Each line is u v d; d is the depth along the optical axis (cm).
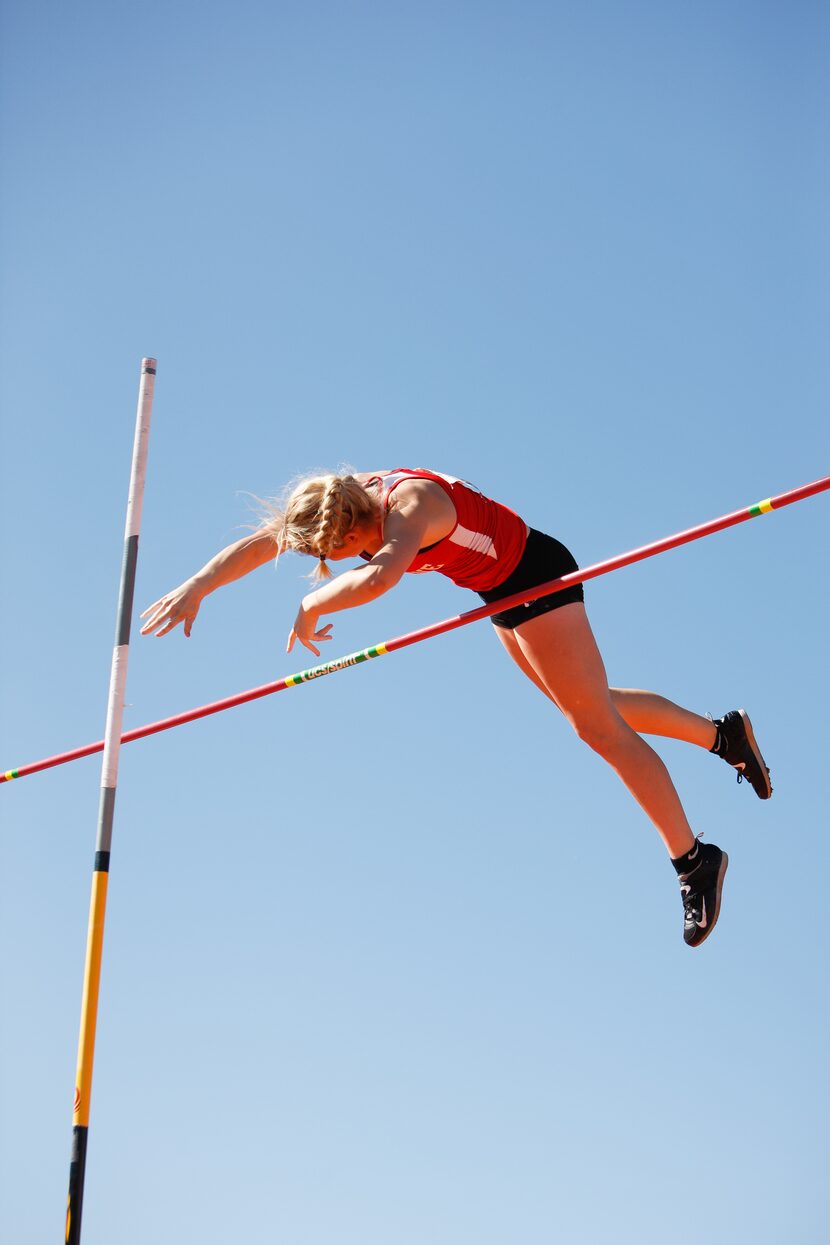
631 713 455
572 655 410
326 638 378
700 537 383
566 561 420
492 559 402
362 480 396
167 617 404
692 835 427
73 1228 370
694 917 427
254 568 412
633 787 420
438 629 414
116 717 405
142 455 418
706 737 468
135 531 415
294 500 386
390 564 360
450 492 389
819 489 370
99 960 391
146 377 421
